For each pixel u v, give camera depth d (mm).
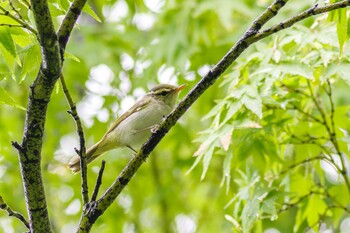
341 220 14586
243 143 8742
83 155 6527
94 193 6594
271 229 14227
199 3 13672
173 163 14852
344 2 6141
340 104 11789
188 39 13547
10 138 12633
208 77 6398
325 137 9359
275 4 6363
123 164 14734
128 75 14672
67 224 14430
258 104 7859
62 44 5734
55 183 14297
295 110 9211
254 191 8453
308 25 11062
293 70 8109
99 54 14141
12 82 14016
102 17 14906
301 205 9539
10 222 13164
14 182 13422
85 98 14938
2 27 6258
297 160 9500
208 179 14680
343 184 9492
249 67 8883
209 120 14430
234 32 13469
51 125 14484
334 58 8352
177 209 15320
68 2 6309
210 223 14953
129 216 14891
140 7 14430
